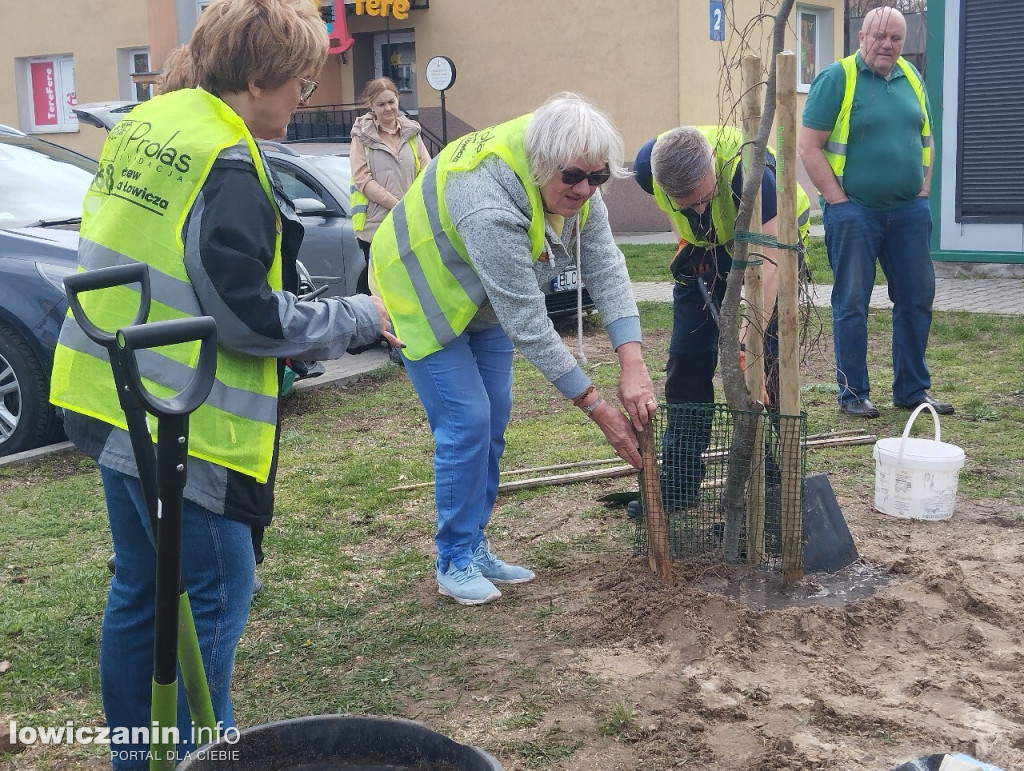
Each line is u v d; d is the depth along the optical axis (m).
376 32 18.17
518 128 3.24
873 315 9.70
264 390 2.35
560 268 3.49
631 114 16.11
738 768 2.68
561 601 3.76
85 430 2.33
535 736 2.88
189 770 1.83
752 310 3.74
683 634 3.36
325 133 18.17
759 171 3.44
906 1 7.71
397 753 1.97
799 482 3.65
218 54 2.27
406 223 3.53
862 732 2.81
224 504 2.29
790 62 3.43
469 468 3.68
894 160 6.01
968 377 7.19
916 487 4.45
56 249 6.04
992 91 11.01
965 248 11.52
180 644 2.08
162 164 2.21
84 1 19.16
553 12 16.47
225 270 2.17
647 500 3.66
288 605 3.86
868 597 3.59
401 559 4.28
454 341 3.58
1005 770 2.59
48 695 3.30
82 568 4.30
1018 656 3.18
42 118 20.52
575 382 3.38
